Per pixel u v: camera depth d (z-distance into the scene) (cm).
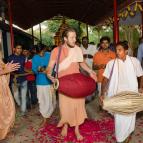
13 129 723
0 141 638
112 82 544
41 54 765
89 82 587
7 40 1408
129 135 561
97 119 778
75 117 611
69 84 575
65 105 604
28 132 696
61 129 677
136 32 1411
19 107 975
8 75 634
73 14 2341
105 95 557
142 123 723
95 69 817
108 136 635
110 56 808
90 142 602
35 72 757
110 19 1661
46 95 747
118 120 533
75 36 598
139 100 522
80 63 615
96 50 978
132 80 537
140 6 987
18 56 848
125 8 1076
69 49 599
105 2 1515
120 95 524
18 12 1728
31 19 2192
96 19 2195
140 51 897
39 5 1817
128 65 538
